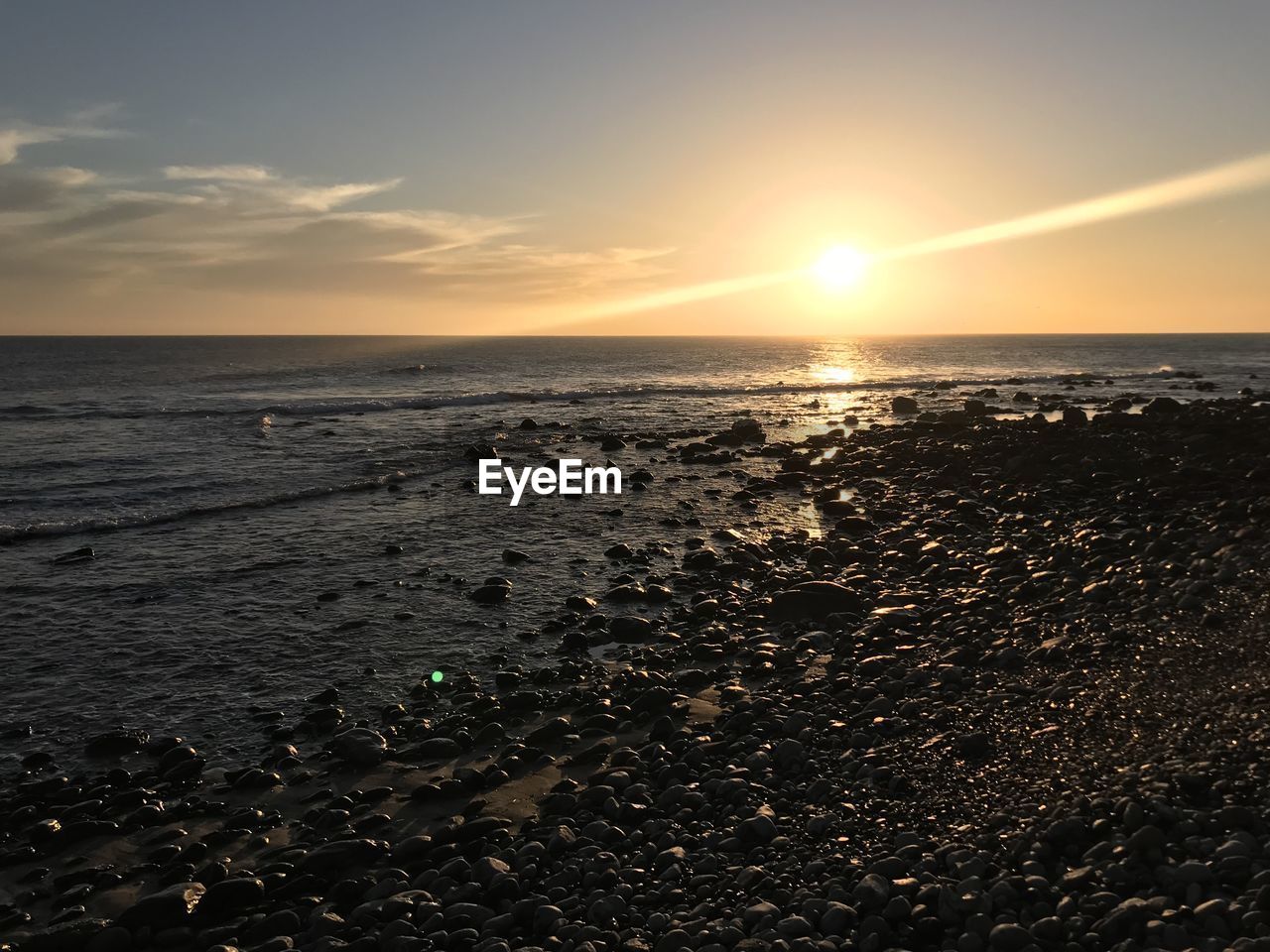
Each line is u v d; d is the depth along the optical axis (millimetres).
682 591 13641
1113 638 9289
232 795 7926
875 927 5219
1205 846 5391
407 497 20984
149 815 7547
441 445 29172
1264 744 6457
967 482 20391
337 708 9680
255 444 29172
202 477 23078
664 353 116812
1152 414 29688
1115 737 7105
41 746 8977
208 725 9383
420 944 5633
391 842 7070
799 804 6945
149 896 6289
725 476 23609
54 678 10570
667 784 7602
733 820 6793
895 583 13086
